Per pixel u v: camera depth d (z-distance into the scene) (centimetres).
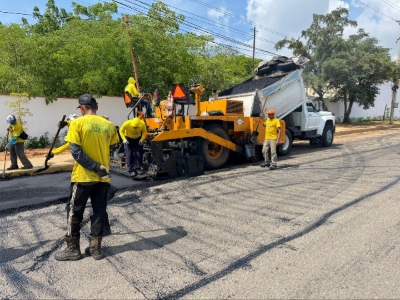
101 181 368
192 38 1669
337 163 970
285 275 329
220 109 969
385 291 298
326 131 1395
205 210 545
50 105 1323
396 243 397
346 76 2381
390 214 499
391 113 2748
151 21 1486
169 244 411
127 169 761
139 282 322
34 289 315
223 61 2227
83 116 366
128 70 1426
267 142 911
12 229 478
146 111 904
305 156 1144
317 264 349
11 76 1273
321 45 2416
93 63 1335
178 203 587
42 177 821
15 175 830
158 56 1438
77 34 1404
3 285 324
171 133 786
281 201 584
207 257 372
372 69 2305
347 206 543
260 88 1069
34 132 1295
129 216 522
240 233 440
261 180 760
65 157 1073
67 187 704
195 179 781
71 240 372
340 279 319
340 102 2945
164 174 809
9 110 1222
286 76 1138
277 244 402
